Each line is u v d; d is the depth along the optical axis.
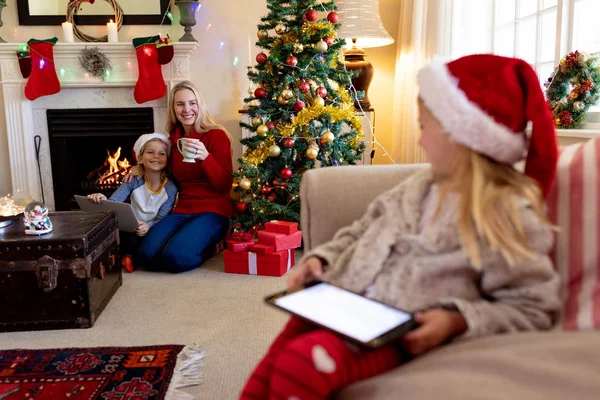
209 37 3.88
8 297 1.97
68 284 1.99
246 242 2.70
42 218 2.03
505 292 0.89
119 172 3.89
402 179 1.35
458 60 1.01
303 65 2.96
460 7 3.30
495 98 0.92
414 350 0.86
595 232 0.93
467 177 0.93
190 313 2.17
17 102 3.74
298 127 2.93
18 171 3.84
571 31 2.50
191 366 1.71
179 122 3.07
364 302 0.93
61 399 1.51
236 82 3.93
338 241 1.14
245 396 0.90
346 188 1.33
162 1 3.85
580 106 2.28
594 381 0.69
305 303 0.93
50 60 3.62
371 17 3.45
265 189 2.99
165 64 3.73
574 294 0.92
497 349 0.79
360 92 3.21
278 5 2.95
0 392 1.54
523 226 0.86
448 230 0.94
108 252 2.30
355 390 0.80
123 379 1.62
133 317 2.13
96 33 3.87
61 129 3.86
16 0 3.79
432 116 0.98
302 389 0.78
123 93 3.84
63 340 1.92
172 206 3.03
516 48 3.07
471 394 0.68
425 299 0.93
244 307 2.23
